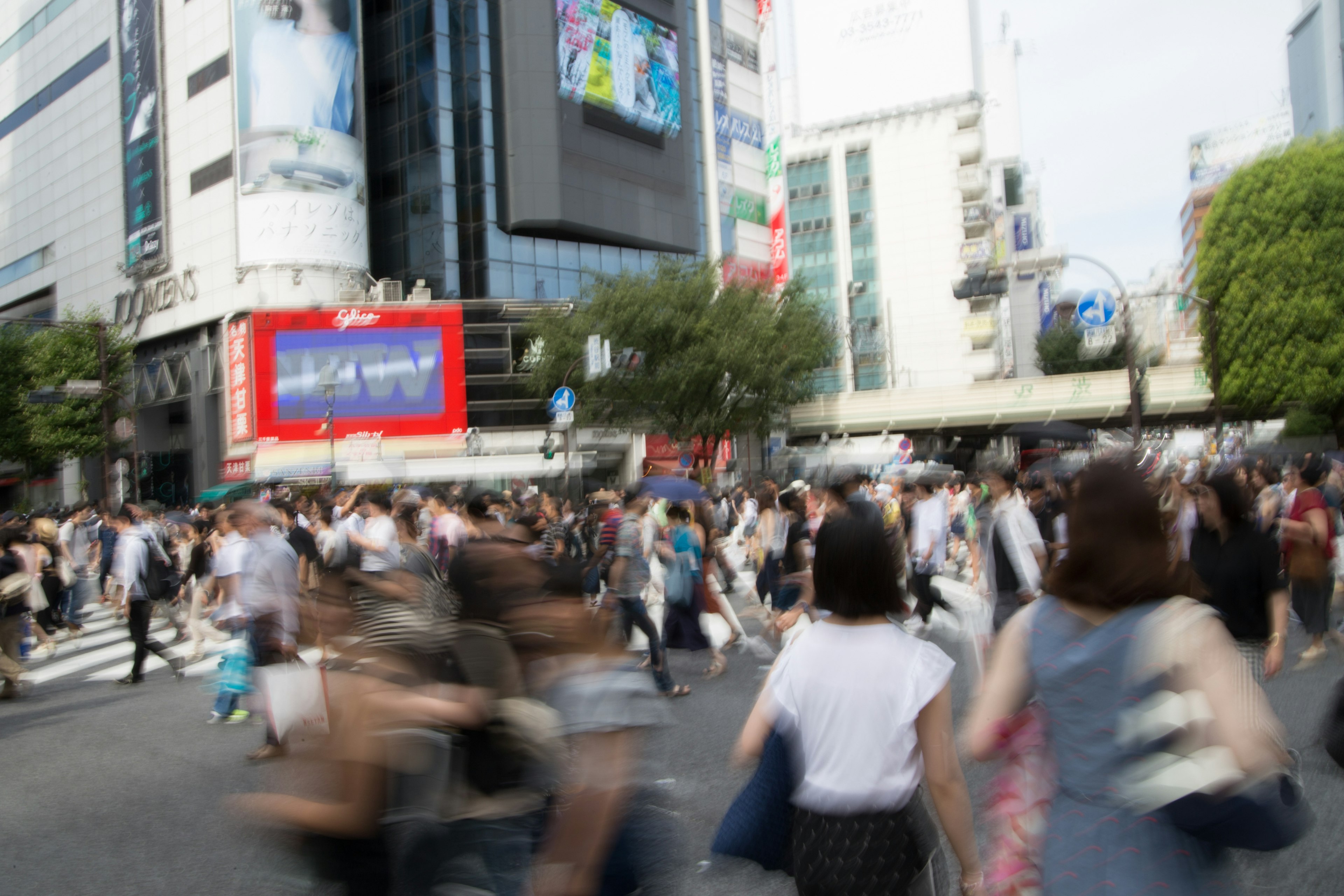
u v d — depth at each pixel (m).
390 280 42.53
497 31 45.59
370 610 2.91
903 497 15.45
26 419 40.19
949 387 51.91
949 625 12.12
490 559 3.04
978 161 77.12
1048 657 2.23
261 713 6.96
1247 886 4.31
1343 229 34.25
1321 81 118.31
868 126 78.88
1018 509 7.59
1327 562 8.82
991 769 6.11
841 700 2.53
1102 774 2.12
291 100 39.84
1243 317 35.72
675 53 52.09
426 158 44.81
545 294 45.72
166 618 17.83
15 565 10.66
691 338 34.19
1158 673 2.08
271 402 39.19
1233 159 119.00
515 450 42.44
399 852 2.70
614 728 2.77
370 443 39.53
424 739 2.72
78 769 7.33
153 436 47.69
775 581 11.74
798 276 37.56
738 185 57.81
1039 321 88.06
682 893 4.46
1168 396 47.56
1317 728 6.71
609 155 47.78
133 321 47.03
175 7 44.69
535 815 2.85
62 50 54.19
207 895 4.69
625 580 8.84
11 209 59.66
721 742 7.12
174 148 44.84
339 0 40.81
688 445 35.97
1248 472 12.56
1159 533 2.23
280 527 11.41
